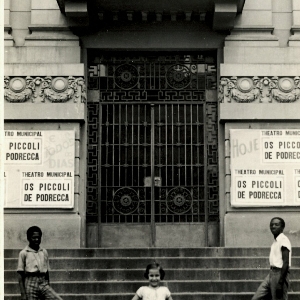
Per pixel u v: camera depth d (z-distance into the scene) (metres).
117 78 15.94
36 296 9.63
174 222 15.50
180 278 12.74
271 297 10.15
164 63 15.99
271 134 15.14
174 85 15.93
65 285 12.30
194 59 16.02
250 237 14.77
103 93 15.89
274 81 15.27
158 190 15.62
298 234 14.77
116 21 15.67
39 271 9.65
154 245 15.40
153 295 8.12
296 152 15.09
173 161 15.70
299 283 12.34
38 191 14.91
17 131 15.09
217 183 15.56
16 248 14.66
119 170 15.64
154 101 15.88
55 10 15.50
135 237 15.44
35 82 15.20
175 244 15.41
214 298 11.98
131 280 12.70
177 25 15.71
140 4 15.07
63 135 15.10
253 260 13.17
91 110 15.80
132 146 15.73
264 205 14.89
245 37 15.51
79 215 14.99
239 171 15.02
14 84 15.17
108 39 15.65
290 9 15.76
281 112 15.13
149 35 15.70
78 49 15.39
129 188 15.58
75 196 14.94
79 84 15.23
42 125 15.16
